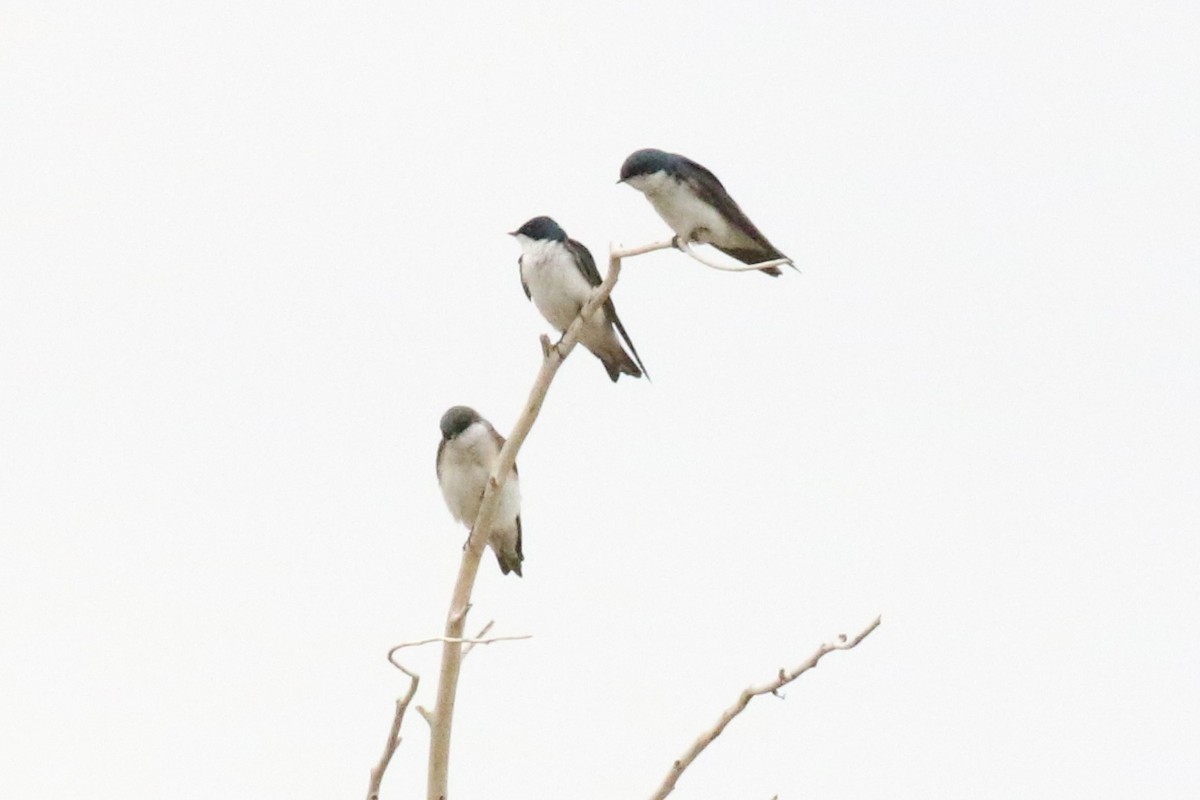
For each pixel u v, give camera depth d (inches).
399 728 293.6
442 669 340.2
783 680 294.8
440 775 336.5
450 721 339.0
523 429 373.7
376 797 295.9
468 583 358.0
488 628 343.0
